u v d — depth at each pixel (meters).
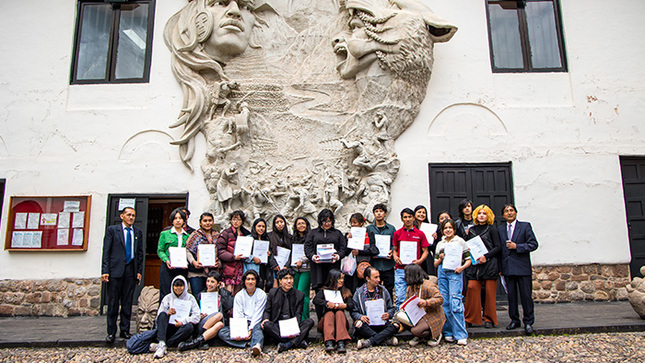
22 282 6.92
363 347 4.65
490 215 5.21
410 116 7.16
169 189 7.14
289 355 4.50
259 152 7.11
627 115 7.23
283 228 5.51
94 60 7.73
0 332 5.57
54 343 4.98
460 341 4.66
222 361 4.35
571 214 6.98
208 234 5.43
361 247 5.12
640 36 7.43
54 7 7.77
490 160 7.14
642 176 7.20
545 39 7.64
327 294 4.77
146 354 4.64
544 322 5.33
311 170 7.03
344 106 7.21
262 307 4.84
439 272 5.05
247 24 7.47
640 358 4.09
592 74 7.35
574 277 6.86
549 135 7.20
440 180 7.13
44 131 7.36
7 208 7.14
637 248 7.00
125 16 7.84
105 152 7.28
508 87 7.36
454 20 7.55
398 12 7.02
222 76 7.28
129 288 5.12
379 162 6.90
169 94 7.42
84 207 7.11
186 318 4.73
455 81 7.38
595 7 7.55
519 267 5.03
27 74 7.54
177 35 7.49
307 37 7.54
